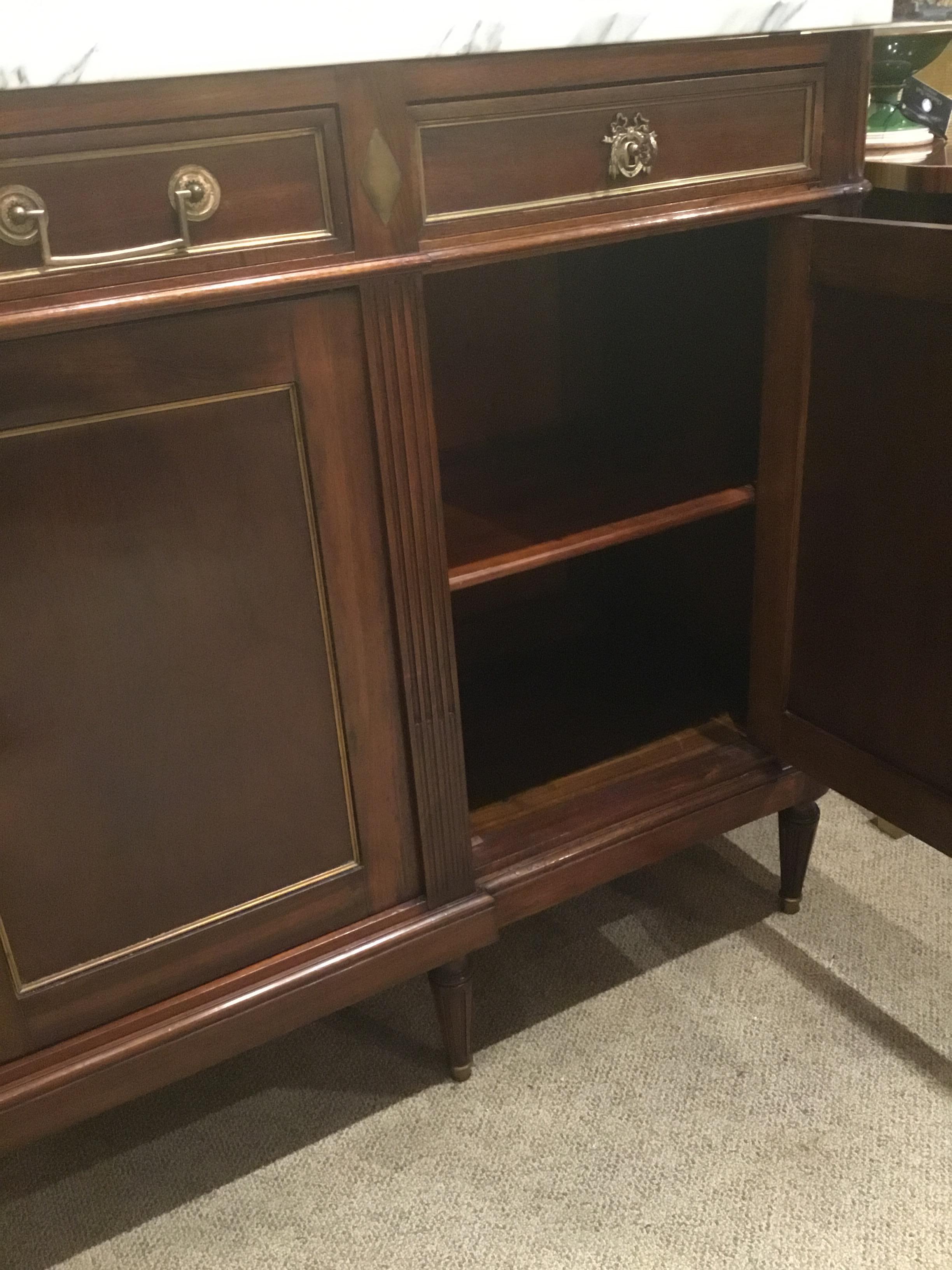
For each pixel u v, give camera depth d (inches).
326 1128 40.7
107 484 28.5
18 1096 32.3
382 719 35.0
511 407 52.7
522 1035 43.9
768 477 41.1
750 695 45.2
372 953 36.9
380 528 32.7
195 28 25.3
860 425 36.1
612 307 49.9
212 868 33.8
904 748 37.6
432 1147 39.6
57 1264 36.5
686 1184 37.6
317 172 28.4
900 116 46.4
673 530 51.0
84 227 26.3
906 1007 44.0
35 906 31.3
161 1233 37.3
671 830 42.9
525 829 41.5
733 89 34.1
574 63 31.0
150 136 26.2
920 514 34.6
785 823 46.9
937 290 32.0
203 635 31.1
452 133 30.0
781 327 38.5
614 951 47.8
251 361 29.1
